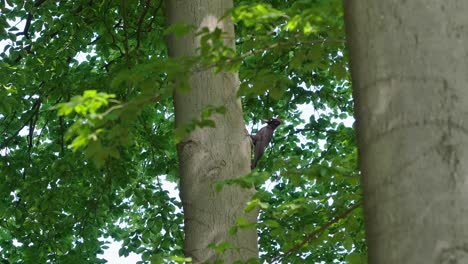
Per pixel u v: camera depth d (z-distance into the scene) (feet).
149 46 55.93
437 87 11.12
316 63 23.02
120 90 45.47
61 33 53.83
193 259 24.27
